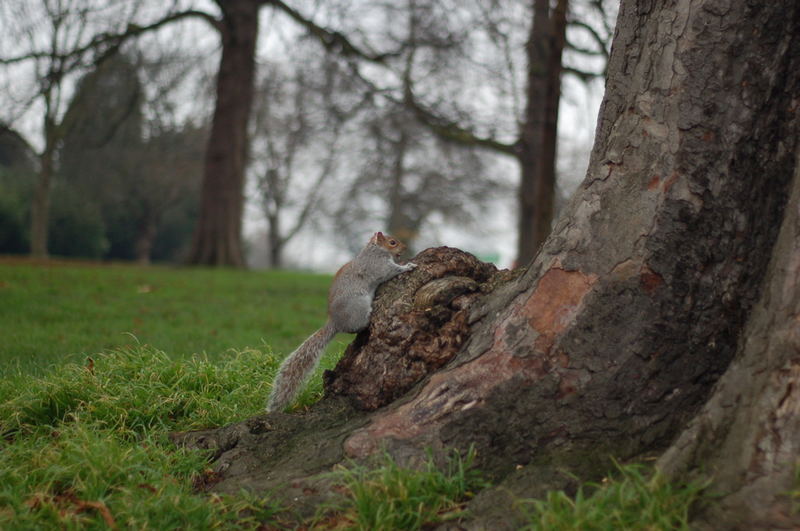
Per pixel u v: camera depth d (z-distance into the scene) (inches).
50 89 340.8
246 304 237.5
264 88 596.4
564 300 118.6
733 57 115.3
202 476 121.9
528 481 114.7
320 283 344.2
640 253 116.8
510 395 118.4
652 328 116.6
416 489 114.6
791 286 111.1
